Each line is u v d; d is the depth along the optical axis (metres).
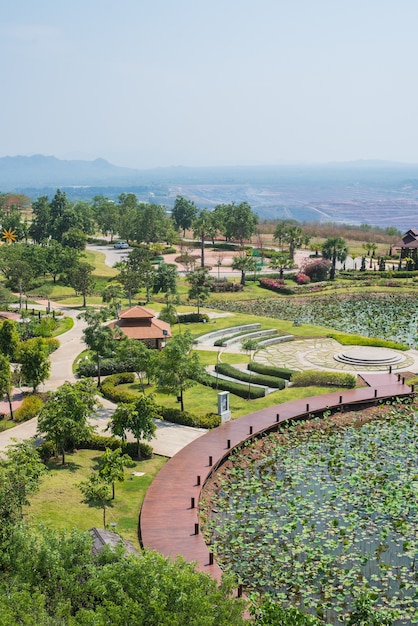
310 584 31.70
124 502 40.25
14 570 25.98
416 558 33.66
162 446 49.09
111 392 60.06
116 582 22.61
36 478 35.12
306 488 41.59
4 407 57.94
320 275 125.56
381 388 61.53
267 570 32.94
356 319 94.50
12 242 150.62
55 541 25.92
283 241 163.50
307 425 53.44
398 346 76.12
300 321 95.31
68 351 77.56
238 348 78.00
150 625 21.34
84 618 21.64
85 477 42.94
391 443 48.78
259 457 47.41
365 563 33.12
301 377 63.25
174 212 198.62
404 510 38.16
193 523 37.38
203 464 45.22
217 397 57.38
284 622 25.52
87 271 105.50
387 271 130.88
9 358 65.81
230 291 117.50
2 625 21.09
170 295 108.88
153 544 34.94
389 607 29.88
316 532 36.09
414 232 140.25
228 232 173.62
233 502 40.50
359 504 39.16
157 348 76.88
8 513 30.39
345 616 29.45
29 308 101.50
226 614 22.23
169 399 59.91
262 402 58.72
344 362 70.81
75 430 44.41
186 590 22.17
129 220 170.00
